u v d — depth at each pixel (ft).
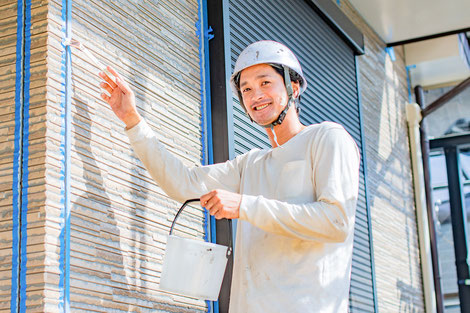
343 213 6.81
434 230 21.29
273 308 6.83
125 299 8.42
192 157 10.53
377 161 18.28
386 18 19.47
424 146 22.04
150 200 9.29
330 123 7.43
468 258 23.26
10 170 7.64
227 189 8.20
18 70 7.95
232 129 11.11
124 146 8.97
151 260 9.07
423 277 20.24
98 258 8.07
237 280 7.27
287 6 14.55
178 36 10.82
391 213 18.67
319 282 6.91
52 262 7.33
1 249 7.43
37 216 7.40
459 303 23.68
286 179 7.38
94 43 8.79
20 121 7.76
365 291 15.80
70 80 8.13
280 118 7.72
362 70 18.38
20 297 7.22
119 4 9.50
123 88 8.08
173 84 10.41
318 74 15.31
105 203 8.39
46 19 8.02
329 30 16.37
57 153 7.72
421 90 23.04
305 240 7.00
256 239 7.27
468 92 24.58
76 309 7.55
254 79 7.69
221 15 11.58
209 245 7.45
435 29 20.10
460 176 23.94
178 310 9.43
